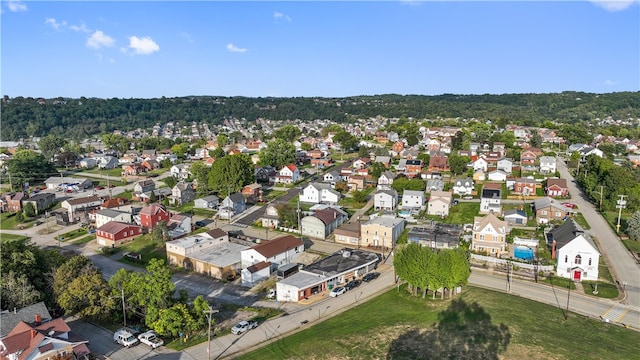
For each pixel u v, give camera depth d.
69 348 42.91
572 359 41.25
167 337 49.06
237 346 46.78
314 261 72.00
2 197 110.56
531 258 70.00
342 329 49.31
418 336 46.50
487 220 73.56
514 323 48.06
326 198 108.00
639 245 74.88
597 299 56.16
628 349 43.41
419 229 81.94
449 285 55.09
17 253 56.00
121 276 53.06
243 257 69.81
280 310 55.78
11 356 40.34
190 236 78.50
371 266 68.00
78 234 91.69
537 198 105.12
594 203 100.31
